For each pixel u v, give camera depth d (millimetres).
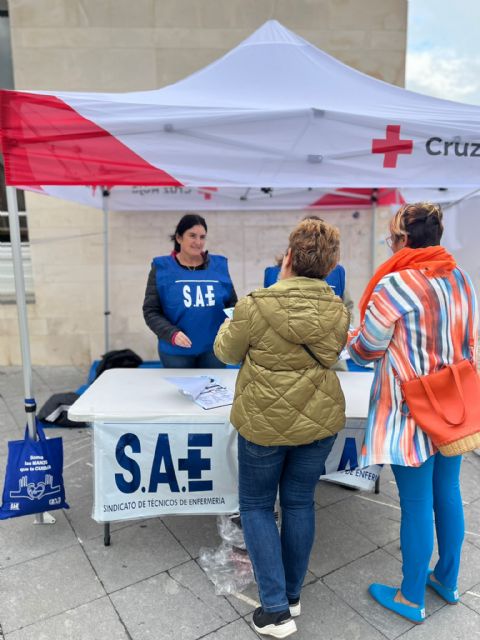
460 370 1655
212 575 2070
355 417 2080
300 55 2344
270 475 1684
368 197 5309
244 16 5035
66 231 5363
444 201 3918
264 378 1579
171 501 2107
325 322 1559
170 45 5055
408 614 1840
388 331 1673
